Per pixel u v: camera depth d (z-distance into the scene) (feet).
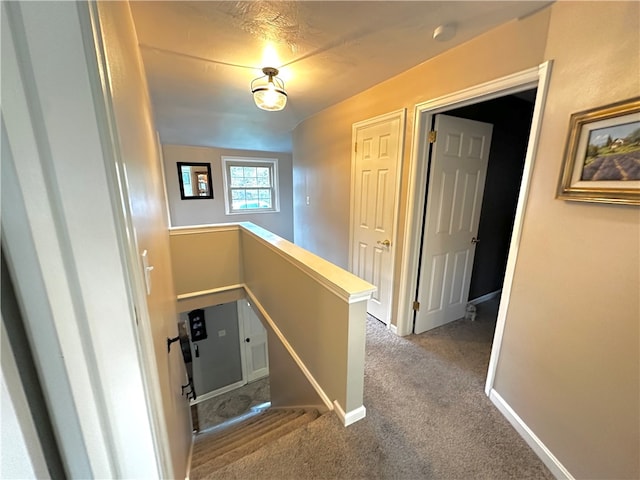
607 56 3.23
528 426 4.57
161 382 2.92
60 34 1.26
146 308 2.24
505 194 9.53
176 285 10.32
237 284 11.39
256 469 4.09
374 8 4.40
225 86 7.76
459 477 4.05
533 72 4.27
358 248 9.28
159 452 2.19
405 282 7.62
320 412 5.48
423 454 4.37
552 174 3.99
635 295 3.05
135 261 1.93
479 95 5.17
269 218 18.78
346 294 4.33
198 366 15.43
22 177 1.31
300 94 8.57
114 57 2.33
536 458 4.33
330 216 10.82
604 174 3.29
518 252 4.64
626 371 3.16
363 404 5.41
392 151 7.40
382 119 7.57
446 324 8.68
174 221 16.01
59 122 1.33
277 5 4.33
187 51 5.75
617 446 3.27
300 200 13.37
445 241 7.88
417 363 6.78
